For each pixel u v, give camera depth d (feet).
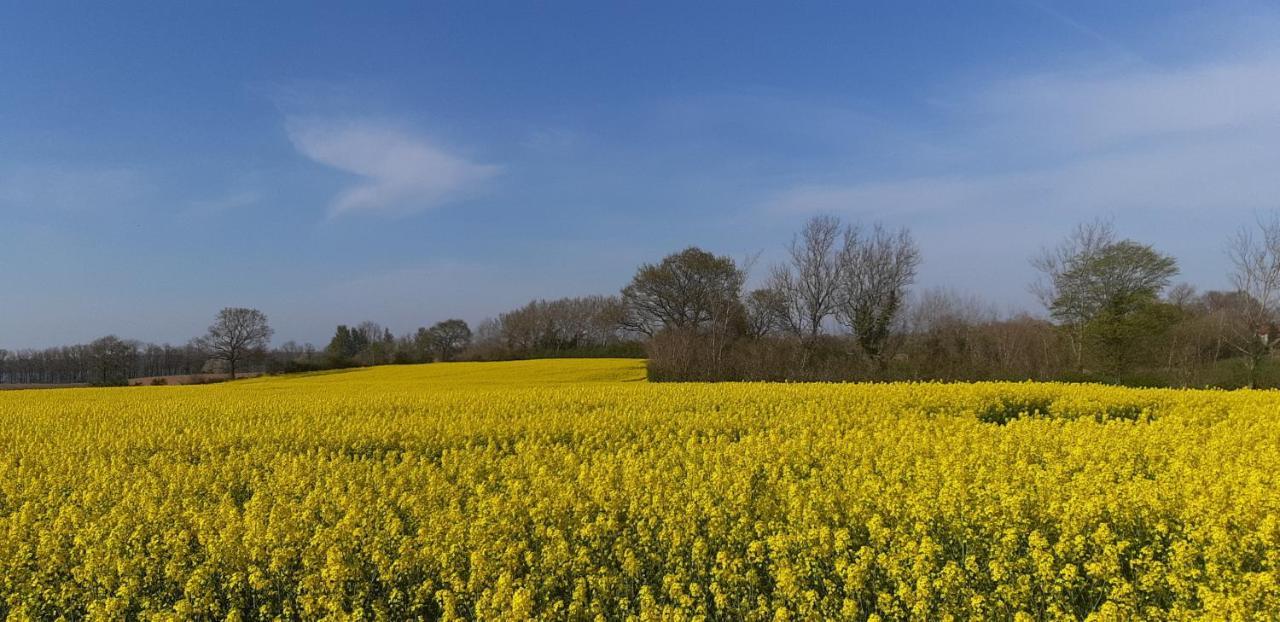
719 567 20.42
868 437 38.06
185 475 33.09
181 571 21.63
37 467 38.27
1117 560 18.98
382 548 21.84
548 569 20.63
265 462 38.47
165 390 115.85
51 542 23.29
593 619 18.39
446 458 36.60
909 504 23.03
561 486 27.02
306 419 56.13
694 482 27.55
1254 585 16.89
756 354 134.72
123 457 41.47
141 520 25.95
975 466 29.84
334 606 18.86
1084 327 122.83
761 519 23.48
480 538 21.76
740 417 50.88
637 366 164.55
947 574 17.66
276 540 22.00
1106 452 32.01
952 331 145.59
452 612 18.29
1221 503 22.25
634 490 25.91
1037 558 18.35
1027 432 37.11
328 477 30.81
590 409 60.59
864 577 18.52
